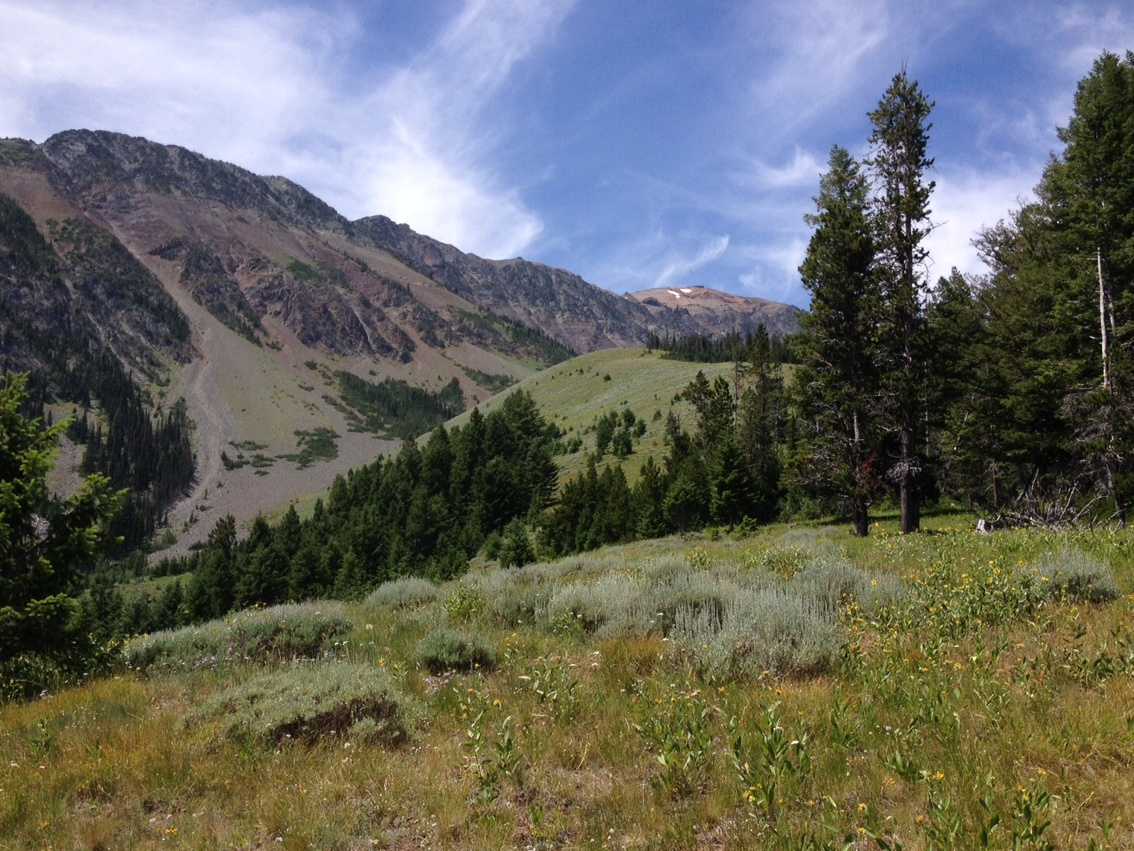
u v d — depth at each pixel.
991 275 40.34
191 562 151.88
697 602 8.27
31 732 6.08
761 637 6.37
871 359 28.41
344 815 4.32
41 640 8.40
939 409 29.36
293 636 9.40
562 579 13.72
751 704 5.14
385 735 5.56
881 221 27.58
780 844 3.40
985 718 4.45
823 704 5.00
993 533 14.62
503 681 6.71
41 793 4.85
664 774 4.29
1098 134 27.09
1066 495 22.03
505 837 3.92
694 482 58.97
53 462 8.87
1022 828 3.17
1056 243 29.73
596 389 167.88
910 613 6.96
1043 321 29.69
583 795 4.37
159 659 8.99
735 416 71.94
